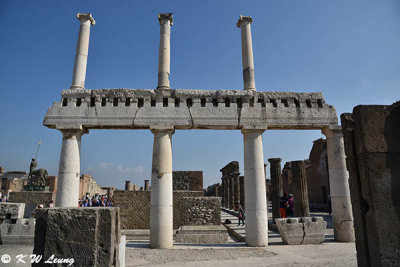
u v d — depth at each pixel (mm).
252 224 11281
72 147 11414
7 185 36969
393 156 5477
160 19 13000
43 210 5238
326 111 12320
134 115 11633
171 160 11719
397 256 5102
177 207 18062
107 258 5047
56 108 11602
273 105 12367
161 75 12367
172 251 10266
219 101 12039
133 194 17578
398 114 5684
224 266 7969
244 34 13062
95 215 5129
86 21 12828
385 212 5246
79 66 12266
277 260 8711
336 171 12117
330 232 15234
